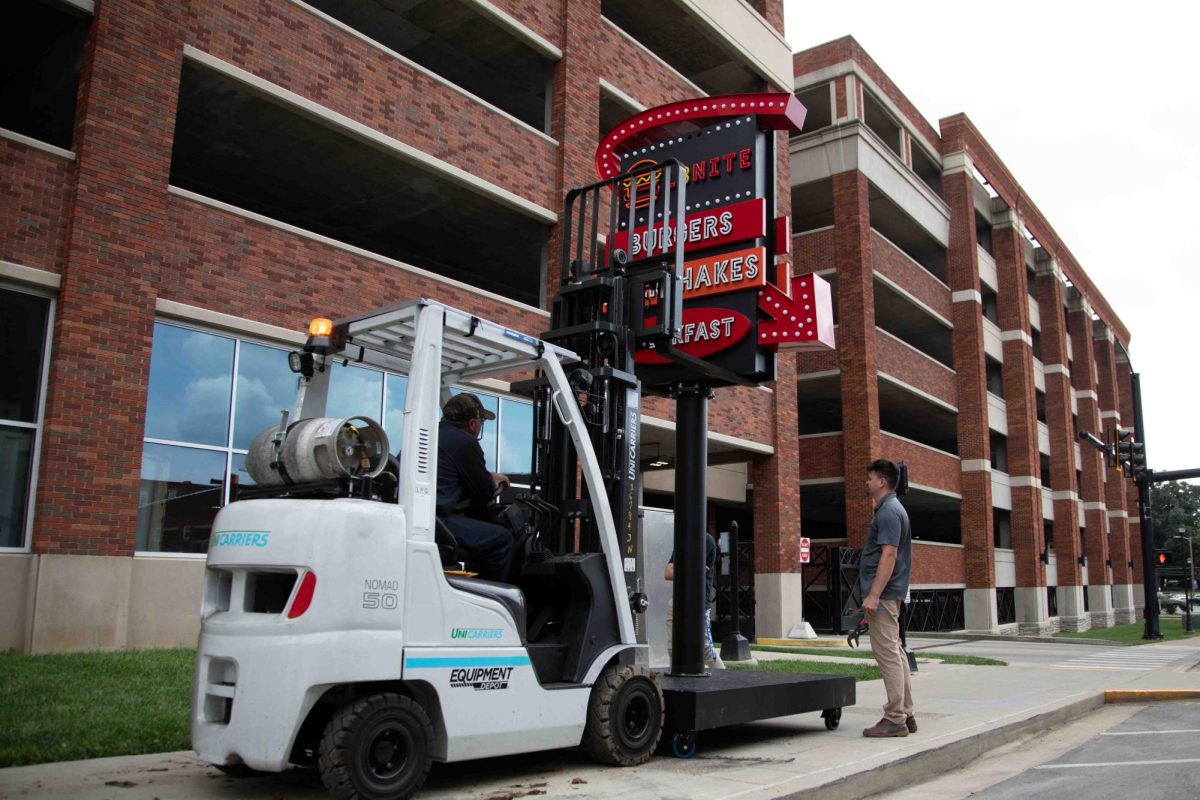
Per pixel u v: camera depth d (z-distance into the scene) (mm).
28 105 14898
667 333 6297
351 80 14328
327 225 20719
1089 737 7848
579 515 5723
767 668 12242
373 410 13320
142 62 11594
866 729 6727
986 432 33031
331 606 4195
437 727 4527
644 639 6715
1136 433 28719
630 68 19734
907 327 34031
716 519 31797
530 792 4680
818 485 28047
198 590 11484
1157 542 97375
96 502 10539
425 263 23609
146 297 11273
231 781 4695
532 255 22766
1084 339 49406
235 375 12359
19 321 10508
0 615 9789
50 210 10734
